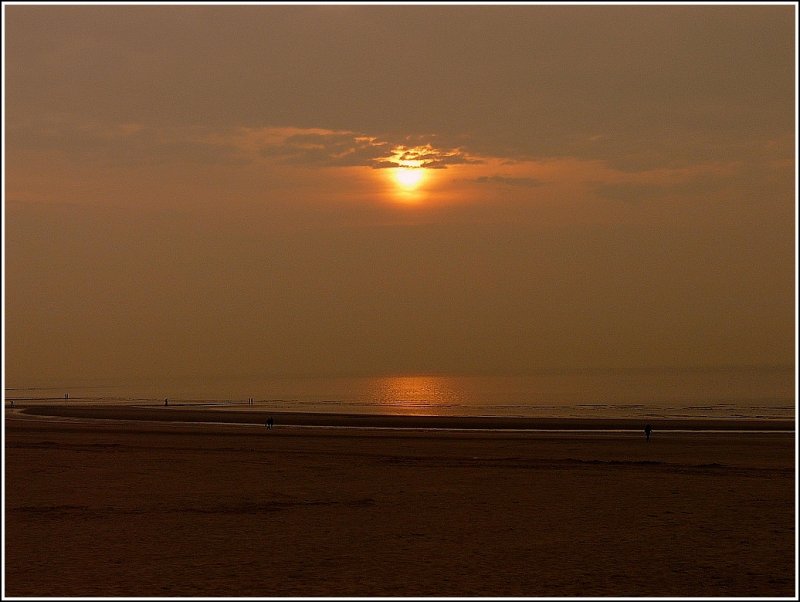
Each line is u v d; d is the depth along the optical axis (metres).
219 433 79.94
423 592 22.86
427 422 96.88
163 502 36.47
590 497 37.97
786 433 79.38
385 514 33.78
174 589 23.05
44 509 34.59
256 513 33.97
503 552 27.36
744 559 26.47
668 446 65.31
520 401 172.75
